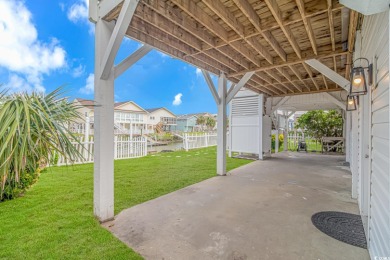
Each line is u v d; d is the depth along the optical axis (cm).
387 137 145
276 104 903
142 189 407
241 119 870
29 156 200
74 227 251
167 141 1977
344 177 522
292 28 326
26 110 175
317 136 1131
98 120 270
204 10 284
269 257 202
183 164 680
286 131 1155
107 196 275
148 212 302
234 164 706
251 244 223
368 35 222
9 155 169
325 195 382
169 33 314
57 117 214
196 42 368
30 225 254
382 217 157
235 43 368
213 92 523
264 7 274
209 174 544
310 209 316
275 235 241
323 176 532
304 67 500
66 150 212
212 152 1021
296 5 268
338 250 212
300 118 1230
